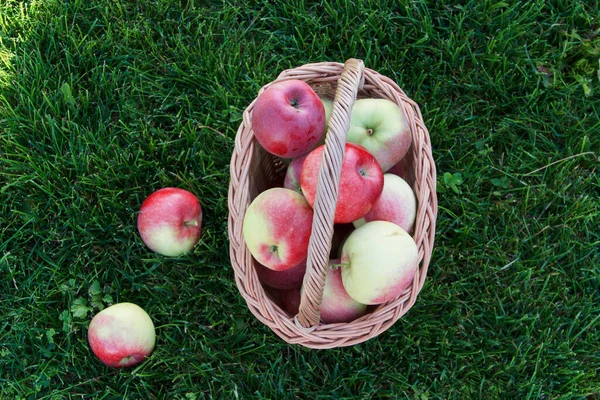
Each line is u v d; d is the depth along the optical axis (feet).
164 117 3.96
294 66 4.03
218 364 3.69
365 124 3.29
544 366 3.69
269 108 3.15
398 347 3.72
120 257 3.81
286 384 3.68
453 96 4.03
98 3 4.06
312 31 4.06
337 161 2.93
